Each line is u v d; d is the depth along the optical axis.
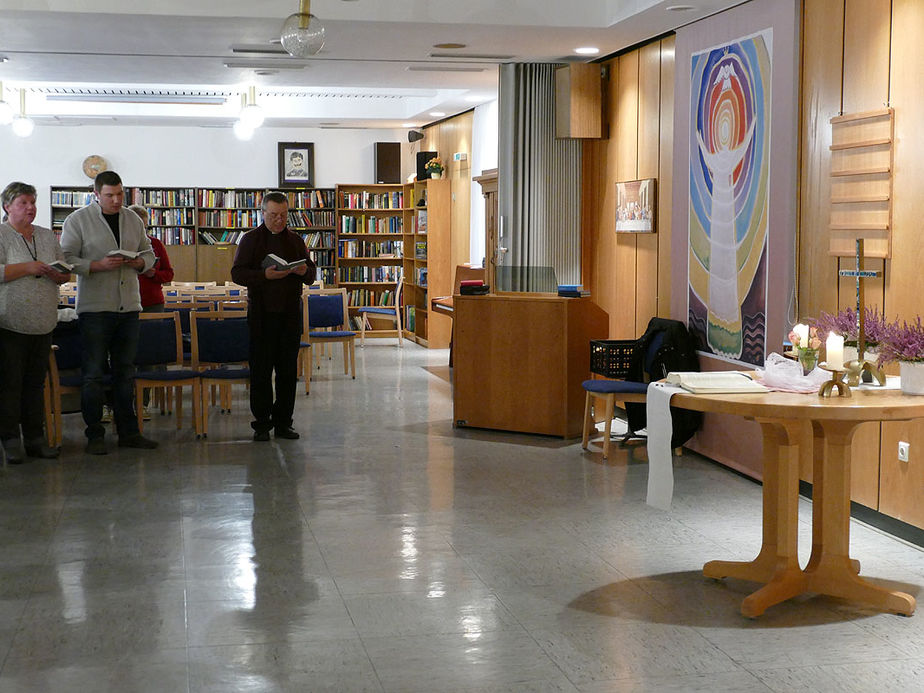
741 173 6.70
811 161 6.02
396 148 16.89
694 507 5.92
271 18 7.43
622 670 3.62
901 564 4.86
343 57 9.09
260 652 3.76
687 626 4.05
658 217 8.09
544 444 7.73
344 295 11.61
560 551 5.05
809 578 4.35
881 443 5.41
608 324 8.30
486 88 11.62
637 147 8.42
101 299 7.09
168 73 10.20
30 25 7.66
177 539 5.22
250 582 4.55
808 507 5.92
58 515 5.66
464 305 8.25
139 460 7.06
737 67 6.73
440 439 7.91
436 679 3.53
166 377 7.72
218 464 6.96
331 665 3.64
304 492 6.21
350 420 8.74
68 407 8.24
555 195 9.27
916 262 5.09
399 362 12.99
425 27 7.71
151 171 16.83
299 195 17.12
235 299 11.35
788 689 3.47
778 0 6.24
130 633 3.94
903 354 4.24
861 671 3.62
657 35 7.93
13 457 6.88
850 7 5.61
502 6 7.57
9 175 16.45
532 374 8.03
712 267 7.11
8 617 4.11
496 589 4.48
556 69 9.09
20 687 3.45
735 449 6.91
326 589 4.46
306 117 15.20
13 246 6.73
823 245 5.91
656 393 4.45
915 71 5.08
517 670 3.61
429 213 14.50
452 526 5.49
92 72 10.13
